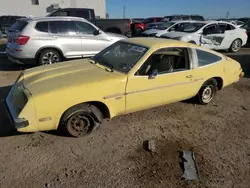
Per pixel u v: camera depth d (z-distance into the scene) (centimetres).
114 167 325
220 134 420
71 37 794
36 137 384
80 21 814
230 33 1208
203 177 312
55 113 346
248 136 416
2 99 534
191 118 474
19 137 383
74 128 380
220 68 519
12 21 2384
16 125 329
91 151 356
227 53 1218
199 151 367
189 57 468
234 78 561
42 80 380
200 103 534
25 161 329
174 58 450
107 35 865
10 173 307
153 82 416
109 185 293
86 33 826
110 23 1398
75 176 306
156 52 424
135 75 397
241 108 532
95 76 387
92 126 390
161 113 489
